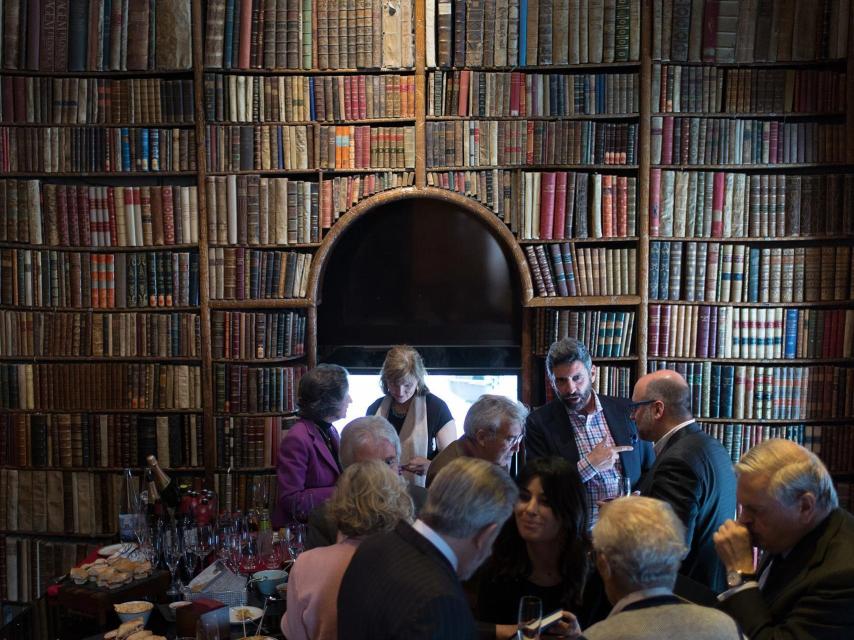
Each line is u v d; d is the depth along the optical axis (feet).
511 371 17.30
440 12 15.74
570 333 16.29
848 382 15.94
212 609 8.93
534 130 15.97
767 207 15.84
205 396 16.58
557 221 16.14
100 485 16.88
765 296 16.02
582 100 15.90
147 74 16.63
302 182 16.30
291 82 16.10
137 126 16.37
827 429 16.10
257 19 15.94
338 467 12.98
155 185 17.20
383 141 16.10
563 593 8.26
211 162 16.28
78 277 16.61
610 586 6.43
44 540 17.13
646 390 10.94
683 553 6.31
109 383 16.78
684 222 15.98
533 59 15.81
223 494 16.60
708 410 16.21
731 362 16.55
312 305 16.48
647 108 15.74
